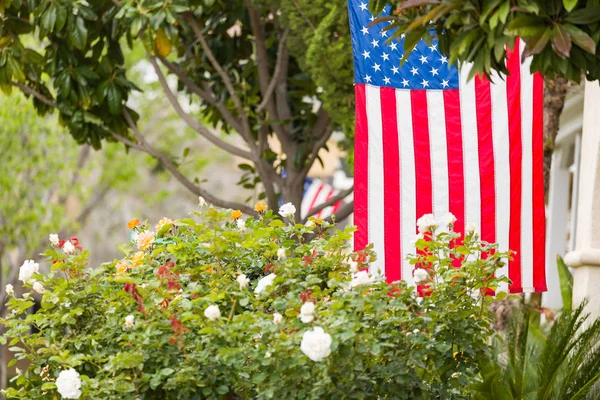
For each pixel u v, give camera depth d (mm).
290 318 7691
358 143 10422
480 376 8883
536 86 10547
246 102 16234
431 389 7941
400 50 10445
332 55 13445
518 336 9703
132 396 7344
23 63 14602
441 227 10336
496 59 6277
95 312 8281
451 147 10430
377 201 10375
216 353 7289
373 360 7477
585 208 11906
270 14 17328
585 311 11461
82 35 13781
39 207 28484
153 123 35750
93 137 15312
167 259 9086
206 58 16859
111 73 14867
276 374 7051
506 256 7953
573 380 9297
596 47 6352
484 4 6184
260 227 8891
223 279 8109
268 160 16812
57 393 8102
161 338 7320
